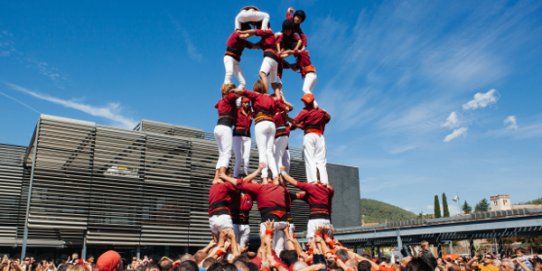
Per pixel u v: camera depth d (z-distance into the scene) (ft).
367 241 95.20
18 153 71.31
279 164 25.17
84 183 65.92
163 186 72.54
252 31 25.71
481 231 71.72
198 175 76.48
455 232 74.38
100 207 66.23
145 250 76.38
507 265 29.50
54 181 63.67
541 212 61.26
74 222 63.62
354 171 111.75
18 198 69.10
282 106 24.68
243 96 23.89
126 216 68.03
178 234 72.13
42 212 61.72
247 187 22.54
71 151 66.18
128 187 69.31
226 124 23.73
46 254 72.54
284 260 18.47
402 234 79.77
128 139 71.26
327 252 21.29
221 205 22.06
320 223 23.04
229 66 25.73
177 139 75.97
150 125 85.92
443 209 242.78
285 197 23.17
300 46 27.25
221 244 21.22
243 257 17.20
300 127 26.02
